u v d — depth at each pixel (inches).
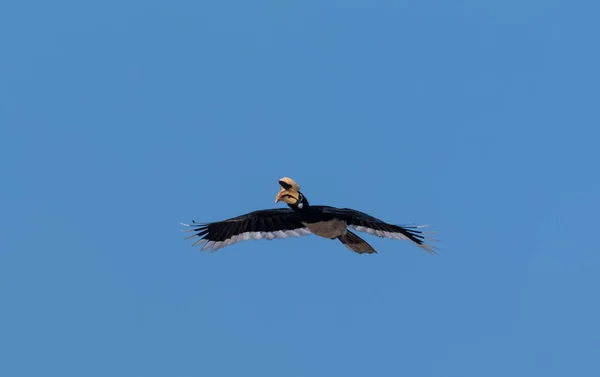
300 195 746.8
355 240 777.6
